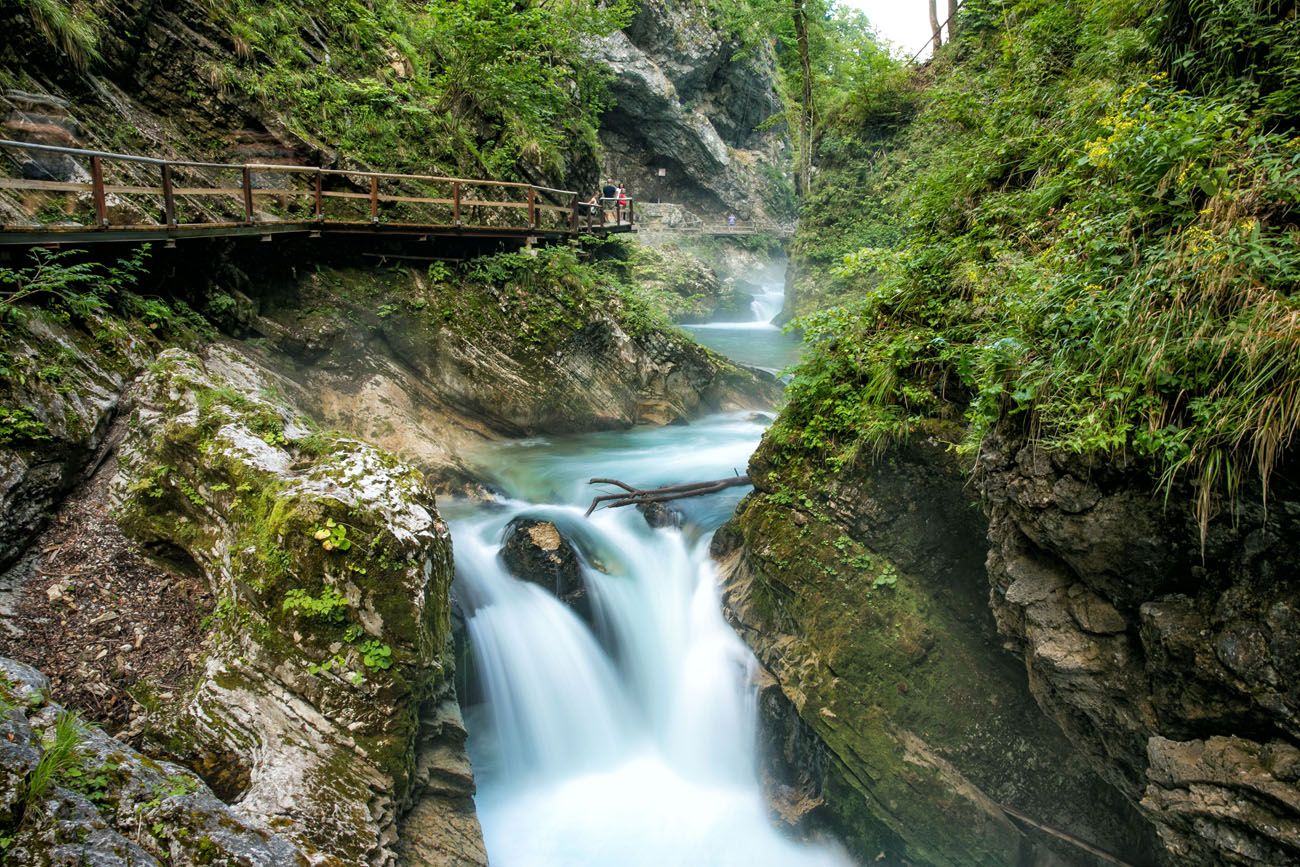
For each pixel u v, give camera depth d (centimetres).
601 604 780
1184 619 381
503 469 1023
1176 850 394
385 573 511
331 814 424
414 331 1078
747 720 713
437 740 557
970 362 547
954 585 623
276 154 1142
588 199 1969
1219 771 364
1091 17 856
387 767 479
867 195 2020
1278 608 347
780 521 697
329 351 1002
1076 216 536
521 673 717
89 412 607
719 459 1080
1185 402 381
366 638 499
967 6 1689
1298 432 337
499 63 1598
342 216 1198
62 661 466
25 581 506
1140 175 467
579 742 736
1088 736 471
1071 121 704
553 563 769
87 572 530
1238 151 442
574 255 1374
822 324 747
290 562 495
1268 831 342
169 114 1041
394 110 1342
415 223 1188
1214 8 530
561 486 973
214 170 1038
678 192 4053
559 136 1792
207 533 559
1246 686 355
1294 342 340
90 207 788
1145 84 552
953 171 845
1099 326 425
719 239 3822
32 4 828
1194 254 398
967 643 609
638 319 1329
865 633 623
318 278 1034
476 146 1506
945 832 571
